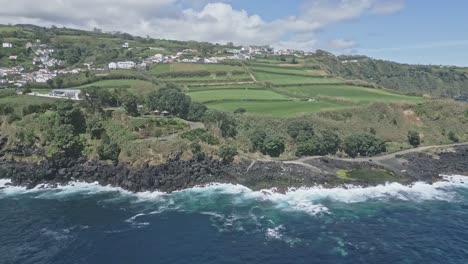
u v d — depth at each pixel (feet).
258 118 362.53
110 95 360.48
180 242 186.80
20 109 341.82
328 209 233.35
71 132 298.97
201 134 315.78
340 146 333.01
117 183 273.13
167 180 269.85
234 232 198.70
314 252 177.06
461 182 292.20
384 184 278.26
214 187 272.10
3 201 241.76
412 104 426.10
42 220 211.82
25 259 168.96
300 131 335.26
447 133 394.32
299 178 278.05
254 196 254.88
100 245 182.91
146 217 217.97
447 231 201.98
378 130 376.89
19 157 293.64
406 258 171.83
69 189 265.95
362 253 176.35
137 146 290.76
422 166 317.22
